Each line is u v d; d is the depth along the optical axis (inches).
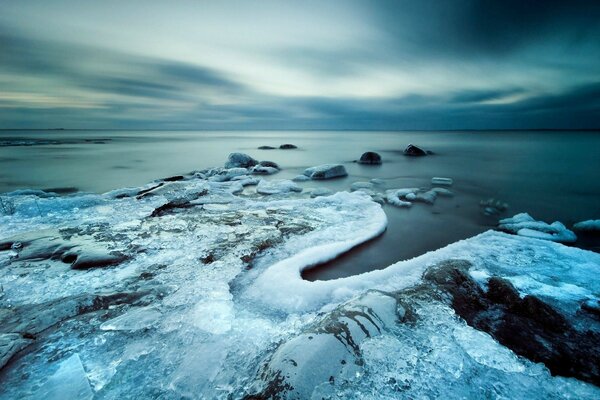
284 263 236.1
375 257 272.5
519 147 1528.1
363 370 127.5
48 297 189.2
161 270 223.5
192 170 869.2
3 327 155.0
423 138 2657.5
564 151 1283.2
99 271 221.6
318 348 130.3
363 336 141.7
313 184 638.5
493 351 142.4
